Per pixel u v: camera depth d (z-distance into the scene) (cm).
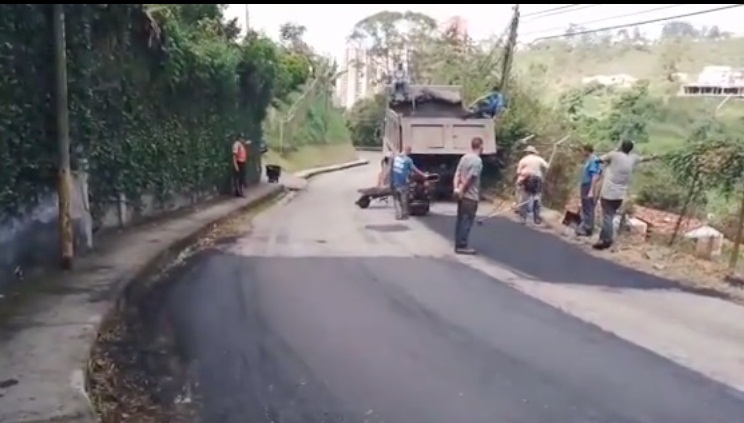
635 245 1297
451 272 1074
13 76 859
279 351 702
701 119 1625
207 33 1909
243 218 1728
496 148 2144
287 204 2166
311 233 1484
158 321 801
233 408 565
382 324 797
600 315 839
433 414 554
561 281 1017
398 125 2100
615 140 1794
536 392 600
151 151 1467
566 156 1852
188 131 1748
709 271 1084
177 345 717
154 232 1323
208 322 800
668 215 1410
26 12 886
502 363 670
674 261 1160
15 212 864
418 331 770
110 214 1276
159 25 1341
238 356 686
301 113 4806
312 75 4653
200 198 1894
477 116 2130
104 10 1120
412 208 1783
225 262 1151
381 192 2028
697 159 1316
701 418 554
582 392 601
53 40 934
